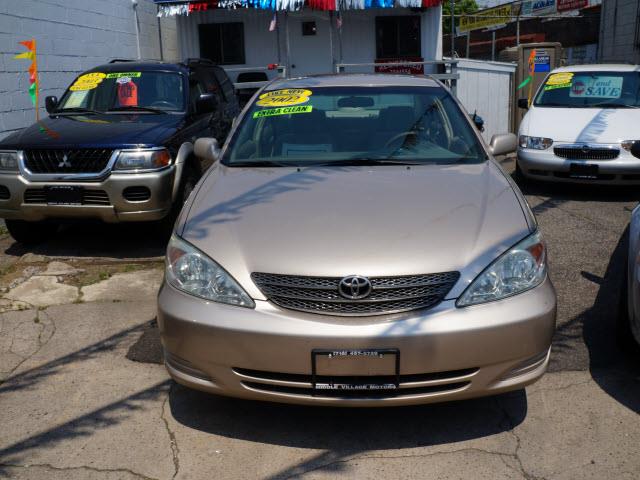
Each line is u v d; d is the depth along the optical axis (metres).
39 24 8.34
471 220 3.19
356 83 4.82
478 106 12.05
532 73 12.19
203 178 3.97
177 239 3.21
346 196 3.46
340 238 3.05
